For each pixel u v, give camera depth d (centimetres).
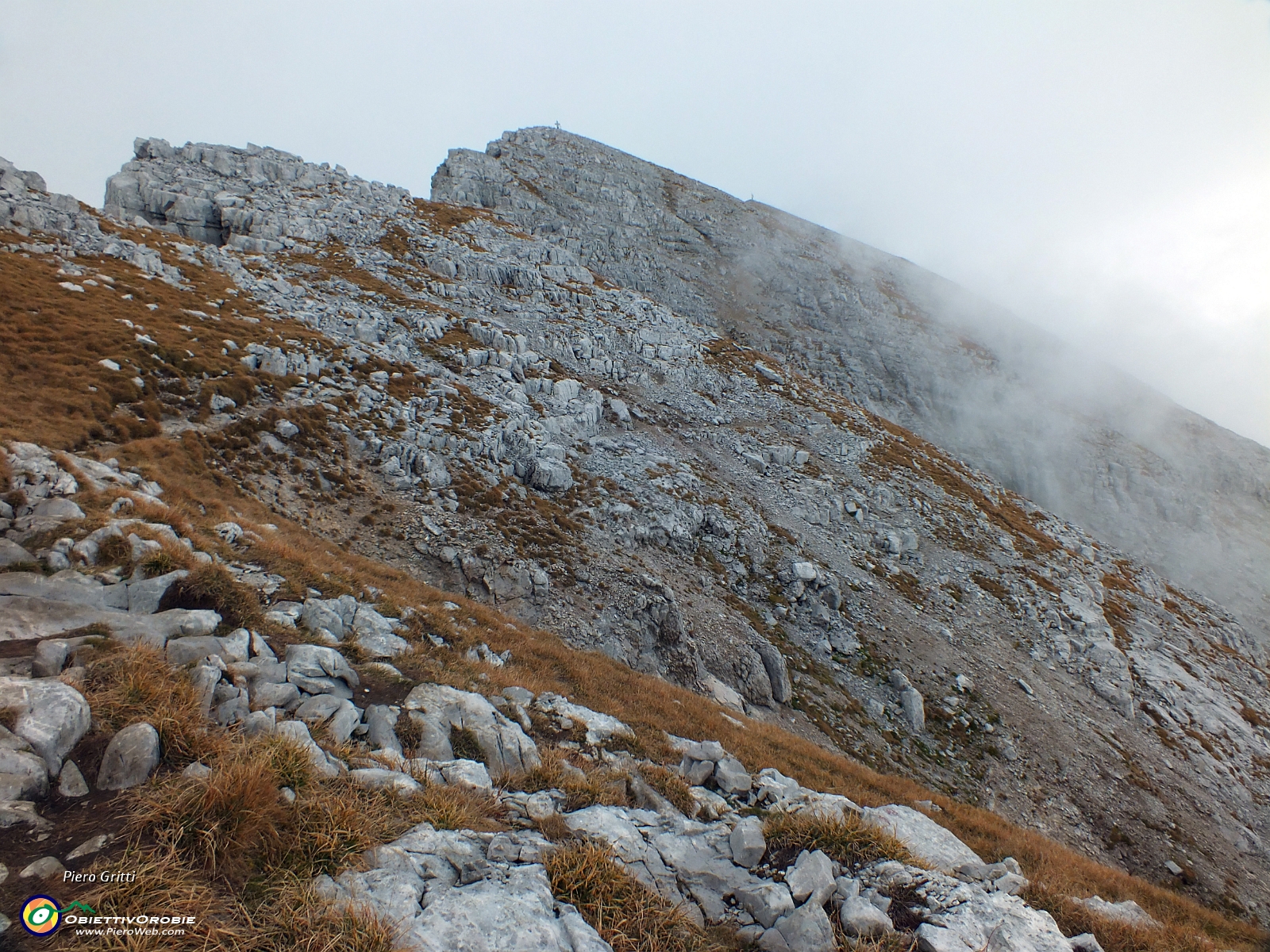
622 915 731
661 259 14500
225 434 2889
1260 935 1628
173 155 8100
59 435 2170
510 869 735
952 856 1059
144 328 3256
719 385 7944
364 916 587
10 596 870
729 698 3130
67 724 650
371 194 9044
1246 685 5362
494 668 1689
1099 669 4675
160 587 1070
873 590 4731
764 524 5000
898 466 7106
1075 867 1788
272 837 638
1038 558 6209
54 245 3878
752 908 820
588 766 1254
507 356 5638
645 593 3341
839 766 2220
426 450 3728
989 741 3675
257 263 5762
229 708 855
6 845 532
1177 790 3719
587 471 4622
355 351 4456
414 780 886
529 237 9875
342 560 2220
